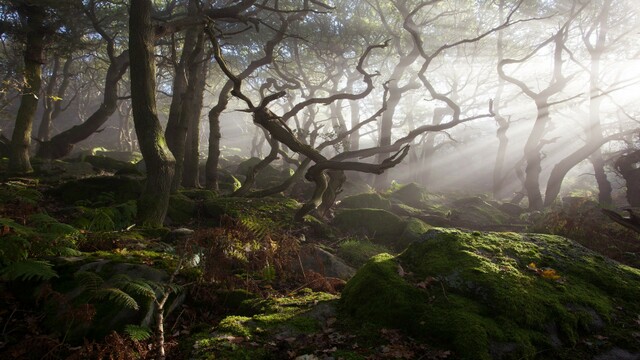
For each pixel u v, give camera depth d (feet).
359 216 35.35
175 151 38.55
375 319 12.68
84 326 12.66
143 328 12.67
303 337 12.42
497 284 12.52
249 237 20.57
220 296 16.61
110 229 21.68
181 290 15.72
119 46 110.22
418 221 35.68
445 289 12.99
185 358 11.76
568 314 11.87
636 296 13.44
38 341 11.85
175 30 32.65
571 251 15.52
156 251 20.04
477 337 10.75
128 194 36.55
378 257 15.21
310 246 23.29
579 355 10.92
